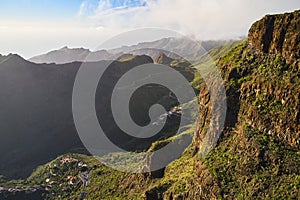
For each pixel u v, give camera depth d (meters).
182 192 57.28
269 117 52.00
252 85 57.66
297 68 52.41
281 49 56.81
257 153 49.53
